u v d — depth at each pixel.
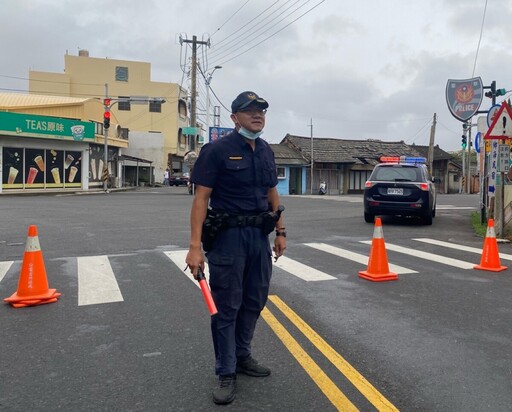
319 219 14.66
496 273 7.27
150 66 60.41
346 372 3.74
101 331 4.63
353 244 9.85
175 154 59.91
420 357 4.04
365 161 40.16
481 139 14.02
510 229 11.16
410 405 3.24
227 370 3.32
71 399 3.31
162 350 4.18
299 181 37.84
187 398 3.33
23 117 27.75
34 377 3.65
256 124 3.38
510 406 3.23
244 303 3.59
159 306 5.44
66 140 30.62
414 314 5.20
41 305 5.46
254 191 3.47
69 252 8.66
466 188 48.69
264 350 4.18
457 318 5.07
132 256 8.31
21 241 9.87
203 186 3.37
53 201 21.81
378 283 6.57
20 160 28.50
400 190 13.17
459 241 10.58
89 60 59.28
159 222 13.40
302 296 5.88
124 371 3.76
